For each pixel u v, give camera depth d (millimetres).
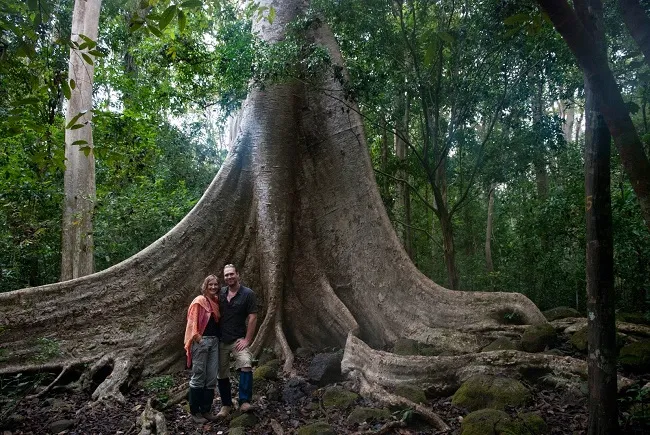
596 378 3572
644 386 4996
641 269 8031
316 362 6629
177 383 7168
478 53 8547
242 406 5352
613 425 3525
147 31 3121
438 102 8883
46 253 10883
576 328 7008
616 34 7578
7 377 6637
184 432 5121
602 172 3439
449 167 12492
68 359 7105
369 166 9211
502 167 9594
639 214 7793
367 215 8867
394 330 7934
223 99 9508
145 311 7902
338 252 8969
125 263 8055
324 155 9609
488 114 9758
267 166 9312
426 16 8930
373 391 5754
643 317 7441
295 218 9391
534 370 5883
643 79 7035
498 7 7891
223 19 11000
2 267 9477
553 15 2646
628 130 2721
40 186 10648
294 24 9156
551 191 10750
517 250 11641
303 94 9961
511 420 4723
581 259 9305
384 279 8344
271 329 8312
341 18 9289
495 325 7137
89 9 11336
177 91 13484
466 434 4637
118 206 11781
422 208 16328
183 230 8641
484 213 16469
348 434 4906
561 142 9023
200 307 5422
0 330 6652
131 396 6535
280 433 5000
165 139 16547
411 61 9203
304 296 8859
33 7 3531
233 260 8906
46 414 5828
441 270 15195
